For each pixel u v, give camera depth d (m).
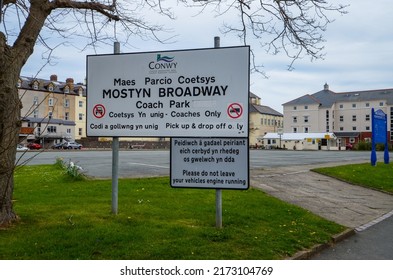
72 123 81.69
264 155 39.59
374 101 91.50
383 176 18.34
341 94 97.25
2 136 6.59
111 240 6.02
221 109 7.24
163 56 7.56
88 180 12.90
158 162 23.38
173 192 10.53
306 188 13.95
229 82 7.20
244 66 7.14
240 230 7.04
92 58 7.98
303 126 95.38
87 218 7.36
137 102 7.72
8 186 6.81
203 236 6.53
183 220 7.56
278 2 8.14
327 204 11.58
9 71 6.59
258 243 6.39
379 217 10.37
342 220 9.68
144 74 7.68
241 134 7.13
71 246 5.79
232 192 11.12
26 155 33.75
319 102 95.25
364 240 7.86
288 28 8.24
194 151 7.43
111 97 7.87
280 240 6.74
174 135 7.48
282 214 8.91
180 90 7.46
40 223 6.94
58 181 12.68
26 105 60.34
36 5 7.18
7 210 6.84
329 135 78.44
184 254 5.63
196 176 7.40
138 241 6.07
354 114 93.75
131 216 7.65
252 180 14.35
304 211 9.67
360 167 20.83
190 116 7.40
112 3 8.03
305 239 7.05
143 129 7.66
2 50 6.50
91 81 7.98
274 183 14.24
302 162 25.75
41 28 7.29
